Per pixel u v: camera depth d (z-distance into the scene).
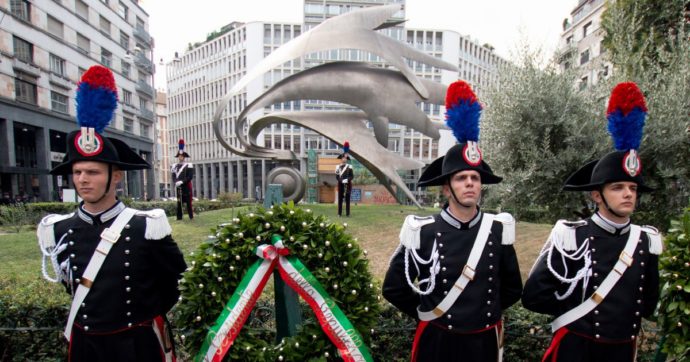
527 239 7.34
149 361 2.35
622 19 5.36
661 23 6.45
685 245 2.51
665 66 5.37
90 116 2.19
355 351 2.46
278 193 5.46
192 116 58.28
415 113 11.48
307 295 2.49
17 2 23.67
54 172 2.39
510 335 3.17
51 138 28.81
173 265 2.53
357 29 11.11
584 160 4.43
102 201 2.33
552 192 4.86
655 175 4.42
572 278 2.35
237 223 2.60
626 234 2.40
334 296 2.54
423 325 2.47
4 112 22.23
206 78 55.16
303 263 2.55
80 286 2.23
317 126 11.54
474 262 2.35
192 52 57.19
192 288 2.48
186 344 2.57
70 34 28.34
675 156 4.30
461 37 48.09
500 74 5.43
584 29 24.53
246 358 2.45
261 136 47.34
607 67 5.27
